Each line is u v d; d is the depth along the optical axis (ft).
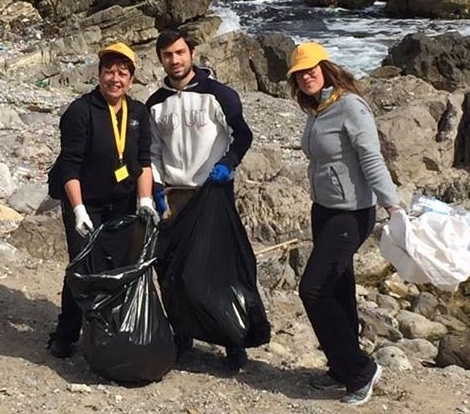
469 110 36.42
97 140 17.19
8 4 73.82
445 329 24.86
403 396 17.57
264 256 25.44
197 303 17.20
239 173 29.48
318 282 16.57
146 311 16.97
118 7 68.18
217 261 17.37
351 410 16.90
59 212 25.02
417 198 17.35
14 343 18.75
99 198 17.57
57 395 16.67
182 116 17.83
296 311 23.32
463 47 57.31
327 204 16.79
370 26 89.81
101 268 17.01
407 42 58.85
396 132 34.91
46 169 33.73
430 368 19.97
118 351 16.67
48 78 55.16
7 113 41.09
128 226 17.19
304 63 16.29
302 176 30.55
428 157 35.40
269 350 20.22
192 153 17.89
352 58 74.08
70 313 18.04
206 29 69.00
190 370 18.26
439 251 16.15
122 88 17.06
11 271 22.86
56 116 43.32
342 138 16.43
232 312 17.39
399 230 16.17
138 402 16.65
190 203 17.40
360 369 17.08
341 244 16.60
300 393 17.63
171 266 17.35
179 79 17.71
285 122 46.68
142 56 58.59
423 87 47.67
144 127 17.69
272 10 97.35
